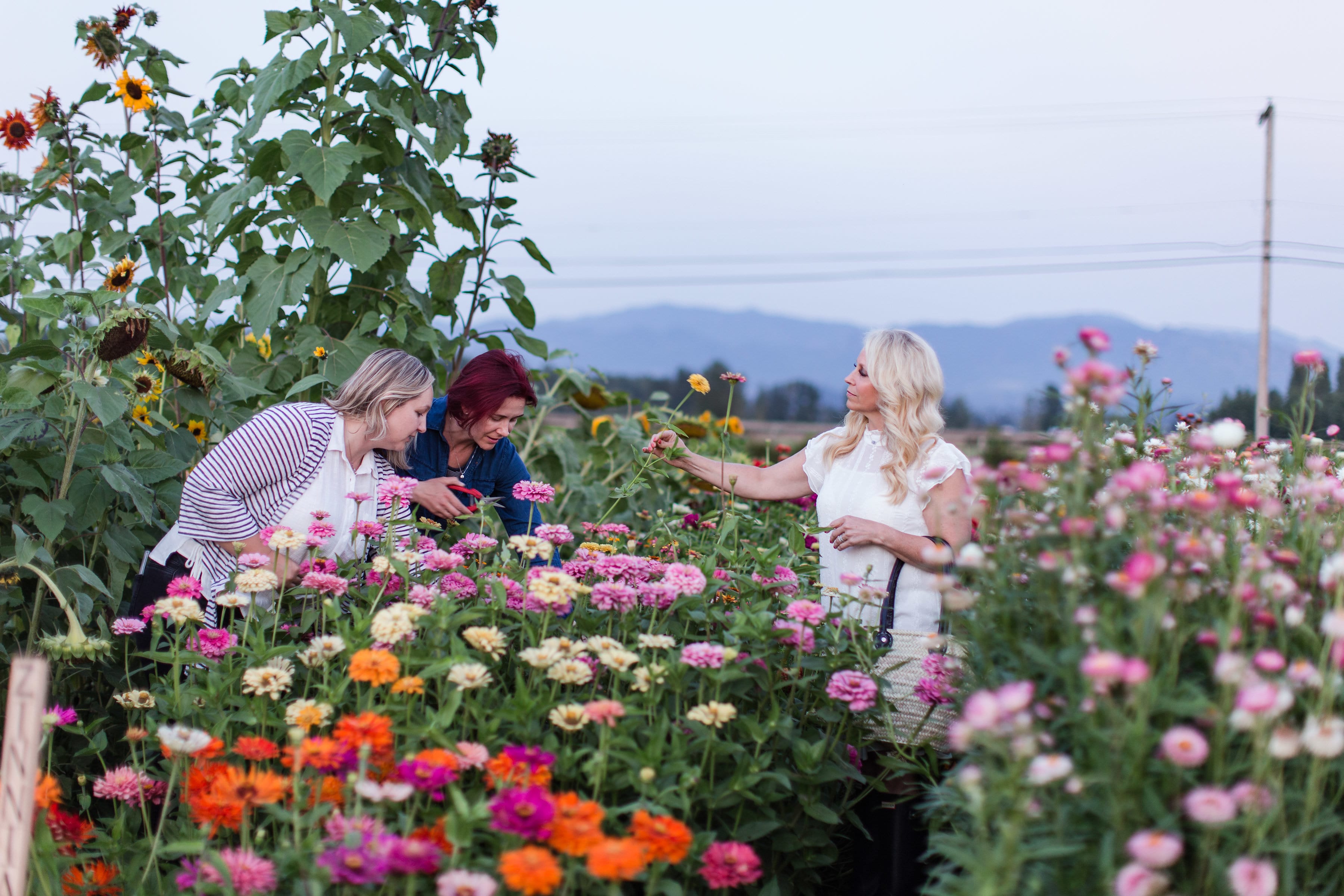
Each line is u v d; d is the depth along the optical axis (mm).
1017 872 1300
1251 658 1434
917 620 2562
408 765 1514
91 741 2049
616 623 2307
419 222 3549
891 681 2488
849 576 2316
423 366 2721
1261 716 1267
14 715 1482
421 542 2471
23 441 2758
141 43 3686
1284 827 1322
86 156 3711
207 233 3404
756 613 2127
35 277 3523
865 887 2479
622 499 4574
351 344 3436
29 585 2725
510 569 2373
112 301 2768
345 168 3211
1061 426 1754
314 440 2572
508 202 3750
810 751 1976
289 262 3348
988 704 1317
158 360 3070
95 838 2008
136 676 2641
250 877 1495
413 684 1756
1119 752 1297
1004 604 1673
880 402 2676
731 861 1632
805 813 2127
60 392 2785
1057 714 1533
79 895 1774
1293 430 2061
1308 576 1653
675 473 4766
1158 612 1315
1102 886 1295
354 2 3469
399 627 1855
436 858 1404
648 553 3146
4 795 1470
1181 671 1595
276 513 2590
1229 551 1654
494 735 1805
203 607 2529
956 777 1727
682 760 1772
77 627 2209
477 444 3053
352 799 1665
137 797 2002
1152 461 2262
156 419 3115
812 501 4262
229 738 1956
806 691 2252
